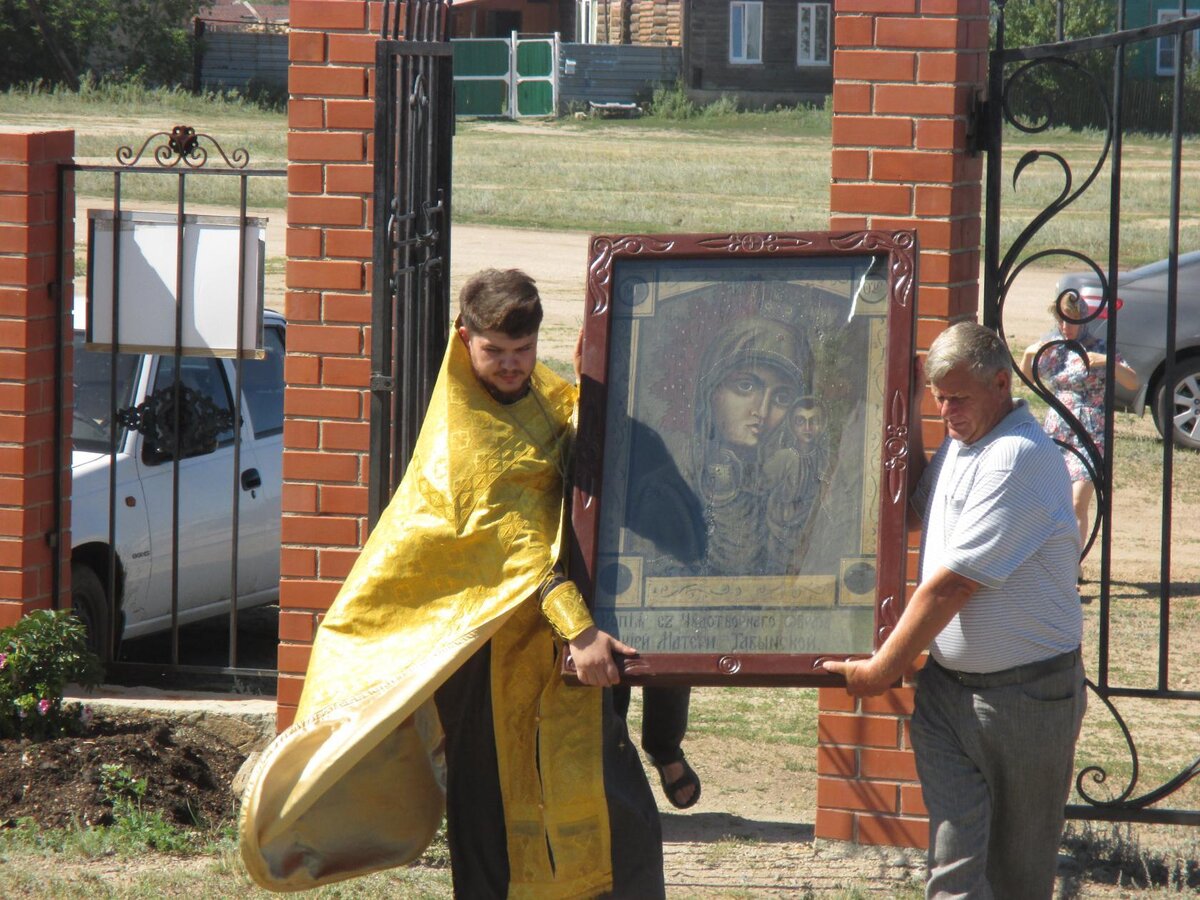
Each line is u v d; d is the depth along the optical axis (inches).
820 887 391.5
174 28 3417.8
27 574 507.5
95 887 366.9
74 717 455.5
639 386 302.8
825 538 294.2
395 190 379.6
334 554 446.3
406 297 384.5
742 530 295.9
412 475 296.7
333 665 293.1
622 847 313.0
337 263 437.1
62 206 508.7
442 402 295.3
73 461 553.0
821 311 302.0
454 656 286.4
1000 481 284.7
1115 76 385.7
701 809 455.8
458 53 3481.8
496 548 289.6
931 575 287.9
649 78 3634.4
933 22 377.4
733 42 3676.2
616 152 2802.7
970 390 287.1
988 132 390.3
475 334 289.3
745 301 303.9
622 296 305.6
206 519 587.2
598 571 295.7
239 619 701.3
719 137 3193.9
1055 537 289.3
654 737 362.3
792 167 2593.5
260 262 491.8
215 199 1871.3
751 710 567.8
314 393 442.0
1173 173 387.2
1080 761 513.7
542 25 4101.9
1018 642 291.1
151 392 583.2
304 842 309.7
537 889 304.8
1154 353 977.5
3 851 390.3
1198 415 981.2
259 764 290.0
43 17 3161.9
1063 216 2003.0
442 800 328.5
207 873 382.6
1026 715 291.9
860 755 402.6
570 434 308.3
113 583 525.3
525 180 2322.8
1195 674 606.2
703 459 299.1
